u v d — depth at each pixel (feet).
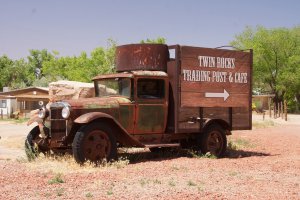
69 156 34.40
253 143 51.93
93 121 32.09
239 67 40.78
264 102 199.00
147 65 36.94
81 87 53.52
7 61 306.14
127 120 35.06
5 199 20.99
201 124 38.29
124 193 22.22
